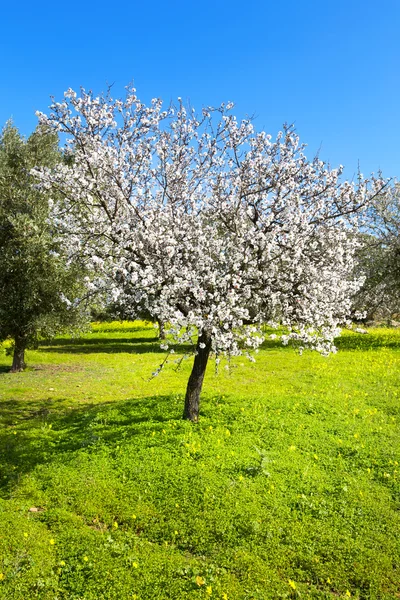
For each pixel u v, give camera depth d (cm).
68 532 677
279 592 557
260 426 1022
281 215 1003
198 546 641
